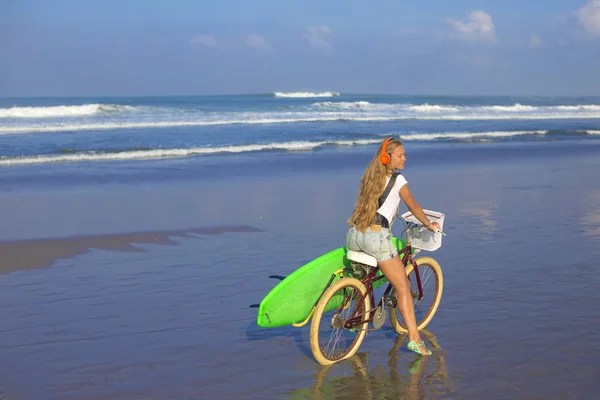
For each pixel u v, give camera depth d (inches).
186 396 168.1
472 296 252.1
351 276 202.4
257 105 1978.3
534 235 362.9
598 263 301.6
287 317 191.6
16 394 168.9
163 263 307.0
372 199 185.8
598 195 505.4
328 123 1269.7
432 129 1169.4
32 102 2422.5
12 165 682.2
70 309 239.3
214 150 805.9
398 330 215.8
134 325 222.1
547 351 196.2
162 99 2792.8
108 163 703.7
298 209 448.8
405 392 170.2
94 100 2596.0
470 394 168.4
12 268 297.9
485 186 553.9
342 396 167.9
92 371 183.6
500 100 2822.3
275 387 173.8
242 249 335.0
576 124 1353.3
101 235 365.1
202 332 215.8
